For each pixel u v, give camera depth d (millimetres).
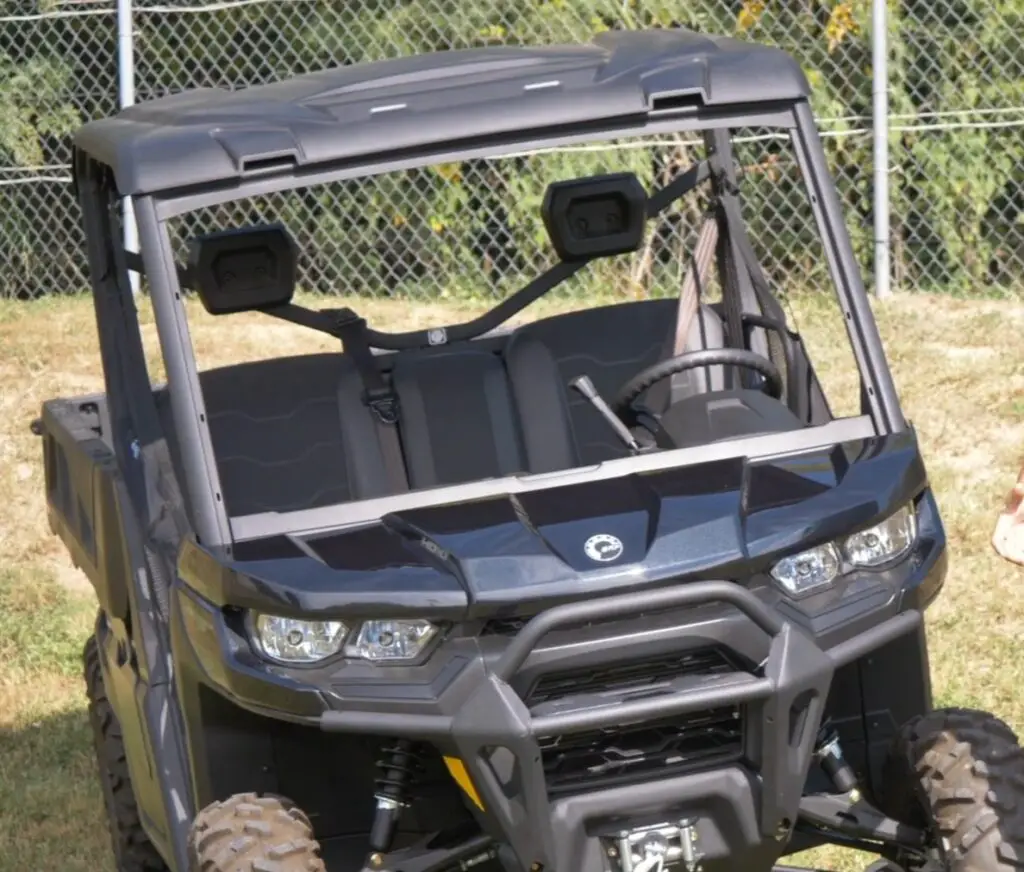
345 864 6070
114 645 7754
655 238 16375
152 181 5977
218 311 6254
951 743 5781
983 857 5566
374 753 6039
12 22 19141
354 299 16969
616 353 7641
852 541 5793
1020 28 17734
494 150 6117
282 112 6223
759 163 16562
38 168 18594
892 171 17016
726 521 5633
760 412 6609
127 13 17766
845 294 6230
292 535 5902
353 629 5535
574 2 17547
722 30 17797
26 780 10086
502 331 8719
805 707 5504
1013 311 16438
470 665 5418
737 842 5582
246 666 5625
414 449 6805
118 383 7449
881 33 16594
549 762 5590
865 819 5883
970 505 12312
